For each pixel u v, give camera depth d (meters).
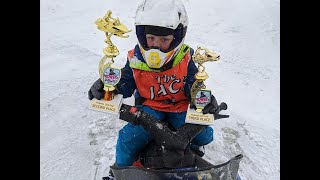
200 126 3.04
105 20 2.95
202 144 3.47
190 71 3.43
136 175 2.77
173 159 2.82
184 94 3.47
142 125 2.98
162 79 3.37
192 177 2.71
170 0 2.92
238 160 2.97
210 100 3.07
